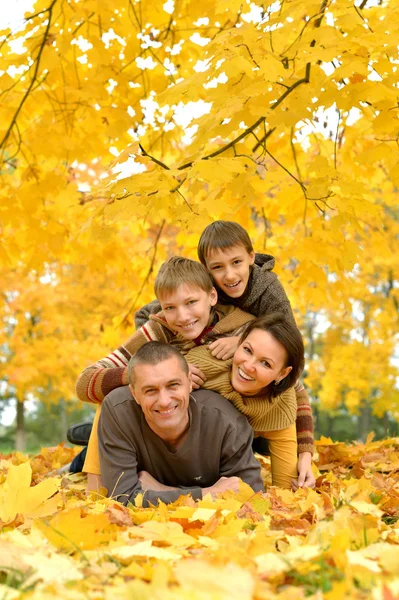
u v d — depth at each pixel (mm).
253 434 3465
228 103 3248
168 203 3295
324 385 17812
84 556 1896
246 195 3643
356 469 4105
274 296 3746
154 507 2783
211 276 3705
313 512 2643
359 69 3021
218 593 1462
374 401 18453
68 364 14242
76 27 4914
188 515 2420
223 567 1676
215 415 3170
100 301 13539
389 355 17312
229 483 3076
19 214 5031
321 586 1646
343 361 17453
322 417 28422
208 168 3061
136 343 3568
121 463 3145
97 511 2596
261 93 3371
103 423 3203
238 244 3641
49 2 4840
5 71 4535
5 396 17031
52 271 11062
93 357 14062
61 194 5172
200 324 3432
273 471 3654
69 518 2141
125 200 3281
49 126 4754
